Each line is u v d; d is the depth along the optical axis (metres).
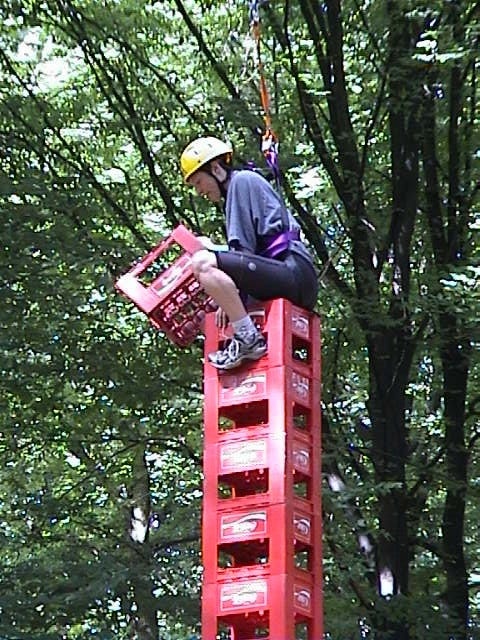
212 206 15.79
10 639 14.65
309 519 7.52
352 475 16.44
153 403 15.24
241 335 7.53
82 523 16.77
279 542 7.22
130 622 18.59
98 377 14.57
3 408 15.05
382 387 14.66
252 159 14.66
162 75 16.33
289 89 15.34
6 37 15.69
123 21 15.51
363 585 14.17
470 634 14.67
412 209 15.07
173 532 18.38
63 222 14.38
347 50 15.74
